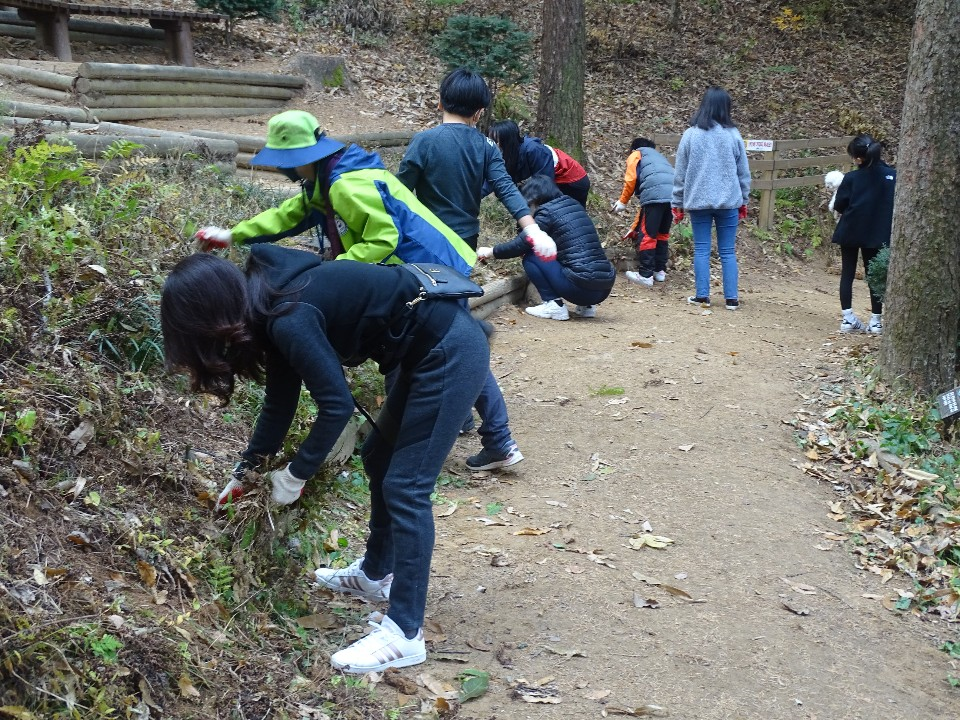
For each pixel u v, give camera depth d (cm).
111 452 331
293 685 273
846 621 370
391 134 1005
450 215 443
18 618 236
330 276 269
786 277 1088
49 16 959
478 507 438
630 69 1561
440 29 1445
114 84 864
